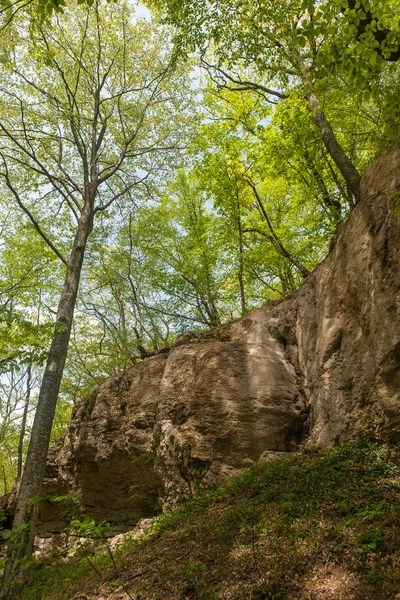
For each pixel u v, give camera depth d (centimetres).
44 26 1414
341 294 808
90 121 1625
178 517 691
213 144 1533
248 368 975
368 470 557
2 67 1402
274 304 1143
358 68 536
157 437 1001
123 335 1925
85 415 1372
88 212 1435
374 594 347
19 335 1138
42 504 1414
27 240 1769
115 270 2222
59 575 751
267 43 1040
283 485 595
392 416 592
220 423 909
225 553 480
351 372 715
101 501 1273
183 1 1082
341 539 424
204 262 1850
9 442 2655
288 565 414
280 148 1296
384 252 670
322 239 1359
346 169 1012
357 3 497
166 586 467
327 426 762
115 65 1666
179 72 1712
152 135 1800
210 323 1695
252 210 1786
